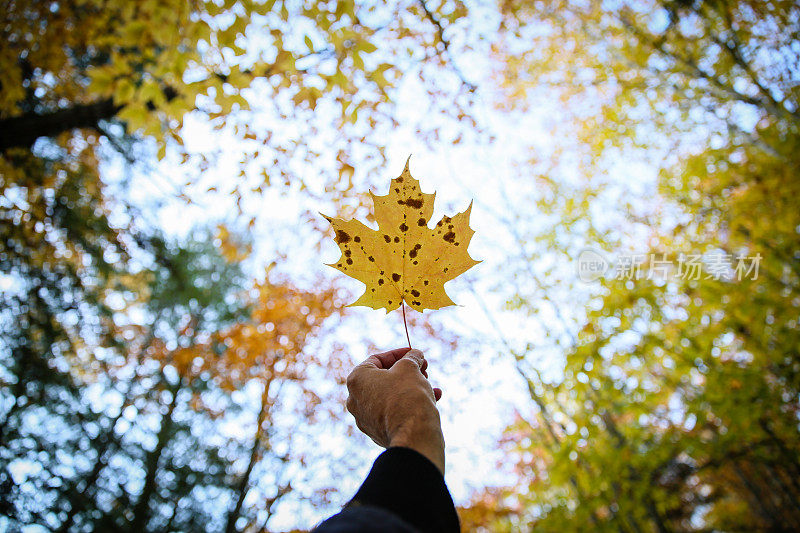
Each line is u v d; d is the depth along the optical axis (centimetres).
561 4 677
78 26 508
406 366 101
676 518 994
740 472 942
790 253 587
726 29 569
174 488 1027
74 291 761
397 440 76
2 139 452
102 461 970
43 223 641
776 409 554
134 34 335
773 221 604
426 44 426
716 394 557
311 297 799
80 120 488
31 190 612
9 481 711
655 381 687
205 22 313
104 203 738
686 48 617
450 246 126
